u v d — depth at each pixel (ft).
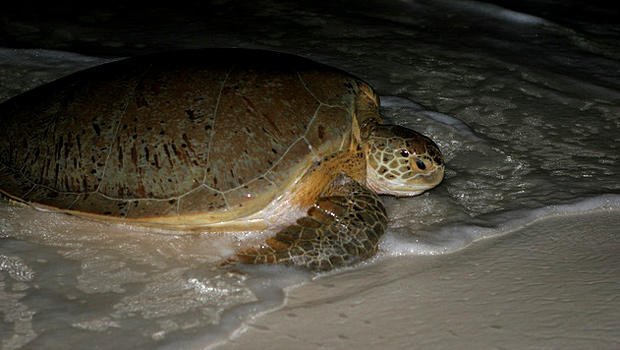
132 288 10.75
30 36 22.18
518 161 15.48
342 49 21.91
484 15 26.25
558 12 27.71
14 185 12.62
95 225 12.63
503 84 19.65
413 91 18.97
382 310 10.18
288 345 9.34
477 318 9.87
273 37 22.84
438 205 13.60
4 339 9.39
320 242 11.66
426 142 13.75
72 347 9.27
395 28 24.36
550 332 9.47
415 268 11.52
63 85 13.65
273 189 12.09
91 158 12.28
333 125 12.85
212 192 11.92
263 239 12.54
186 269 11.37
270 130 12.30
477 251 12.03
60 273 11.12
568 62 22.07
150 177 12.01
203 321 9.89
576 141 16.57
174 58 13.58
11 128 13.21
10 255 11.55
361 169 13.55
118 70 13.43
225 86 12.62
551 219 13.17
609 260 11.55
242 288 10.76
